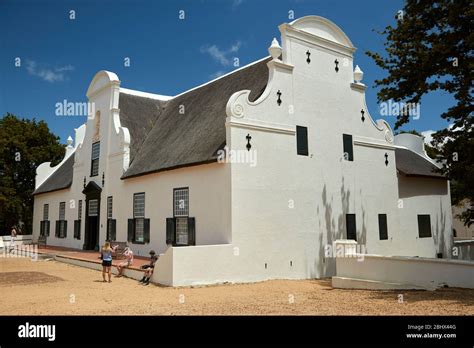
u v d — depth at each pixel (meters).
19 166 43.03
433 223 24.44
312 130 18.47
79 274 17.59
